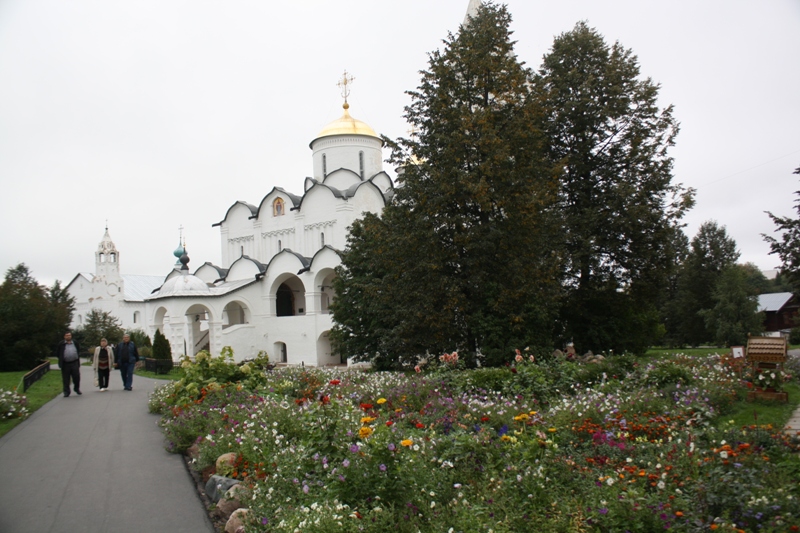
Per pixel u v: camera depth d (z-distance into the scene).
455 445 8.20
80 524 7.42
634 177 29.58
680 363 18.05
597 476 7.22
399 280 23.95
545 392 14.30
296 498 6.86
